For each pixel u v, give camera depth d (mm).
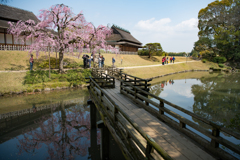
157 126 4504
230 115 9797
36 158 6289
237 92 15805
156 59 44000
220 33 35438
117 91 9094
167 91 16188
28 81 15992
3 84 14852
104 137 5625
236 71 36562
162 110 4918
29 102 12688
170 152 3262
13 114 10445
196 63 43719
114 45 41438
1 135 8008
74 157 6422
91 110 8547
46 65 21547
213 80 23422
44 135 8086
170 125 4578
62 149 6961
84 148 7051
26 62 21094
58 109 11508
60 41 17766
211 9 29500
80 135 8141
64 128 8852
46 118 10031
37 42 17500
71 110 11383
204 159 3031
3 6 25406
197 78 25328
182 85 19344
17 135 8023
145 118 5098
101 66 23703
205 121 3363
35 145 7215
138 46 48281
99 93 6641
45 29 18656
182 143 3602
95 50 21312
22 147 7031
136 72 25594
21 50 24031
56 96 14406
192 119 9320
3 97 13539
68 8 17750
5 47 23500
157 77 25828
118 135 4176
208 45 44719
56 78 17656
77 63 24766
